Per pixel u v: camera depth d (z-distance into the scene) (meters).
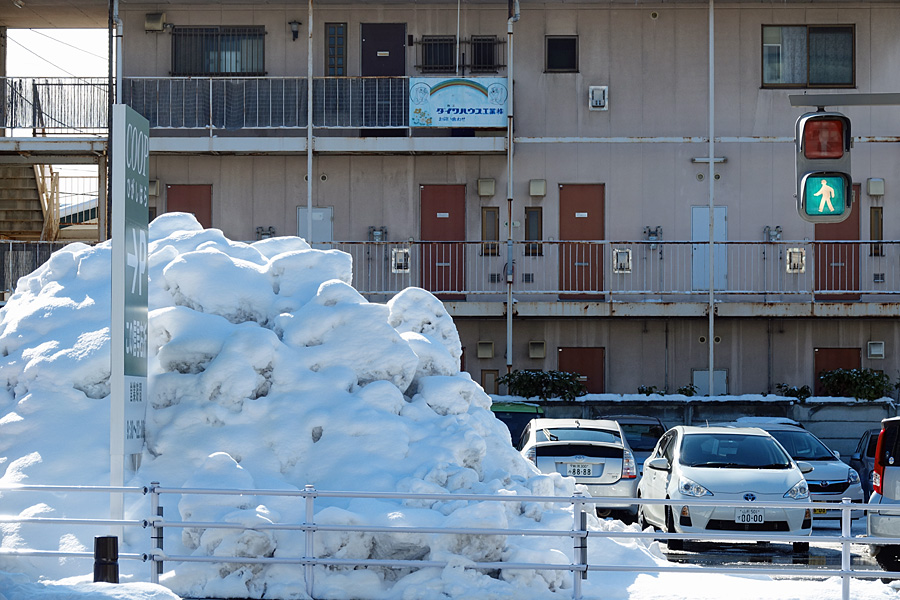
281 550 9.37
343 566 9.25
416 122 27.22
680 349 28.30
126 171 9.86
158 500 9.14
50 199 30.17
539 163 28.33
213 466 9.70
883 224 28.20
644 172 28.31
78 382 11.10
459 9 28.45
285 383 10.93
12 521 8.93
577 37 28.52
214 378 10.73
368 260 28.38
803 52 28.50
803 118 9.04
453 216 28.50
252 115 27.73
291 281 12.31
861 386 26.06
